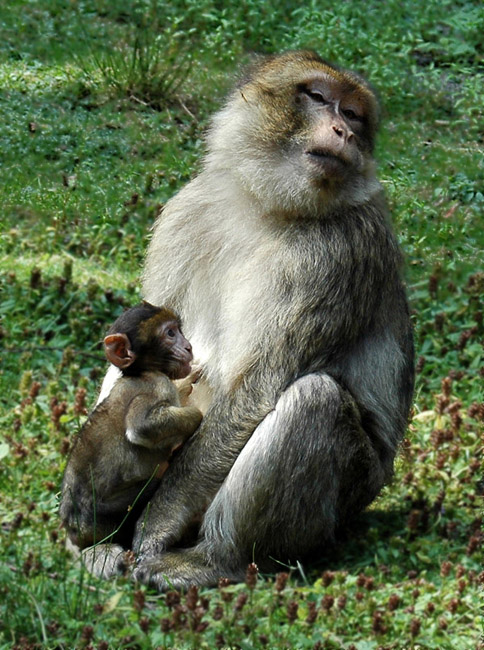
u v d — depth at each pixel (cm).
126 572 988
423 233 1836
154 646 878
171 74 2361
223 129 1118
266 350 1018
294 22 2706
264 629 903
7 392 1323
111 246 1714
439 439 1227
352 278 1039
